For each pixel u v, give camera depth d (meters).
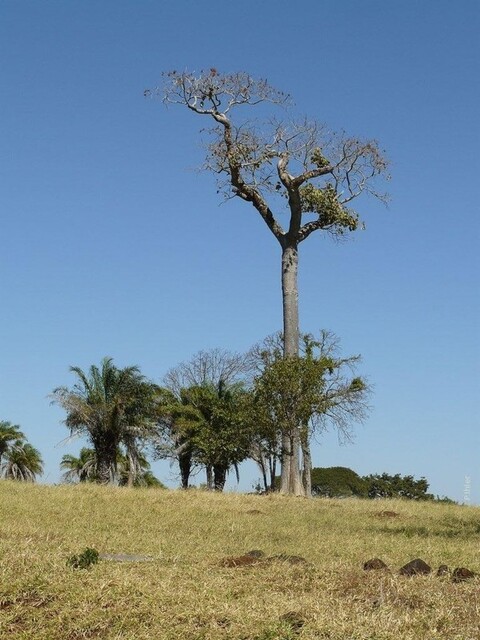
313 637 6.55
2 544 9.73
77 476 57.28
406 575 9.36
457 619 7.24
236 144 36.12
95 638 6.86
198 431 43.75
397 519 21.50
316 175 36.53
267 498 27.66
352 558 11.71
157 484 54.31
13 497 21.17
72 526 15.65
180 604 7.34
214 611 7.11
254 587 8.27
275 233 36.62
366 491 58.47
